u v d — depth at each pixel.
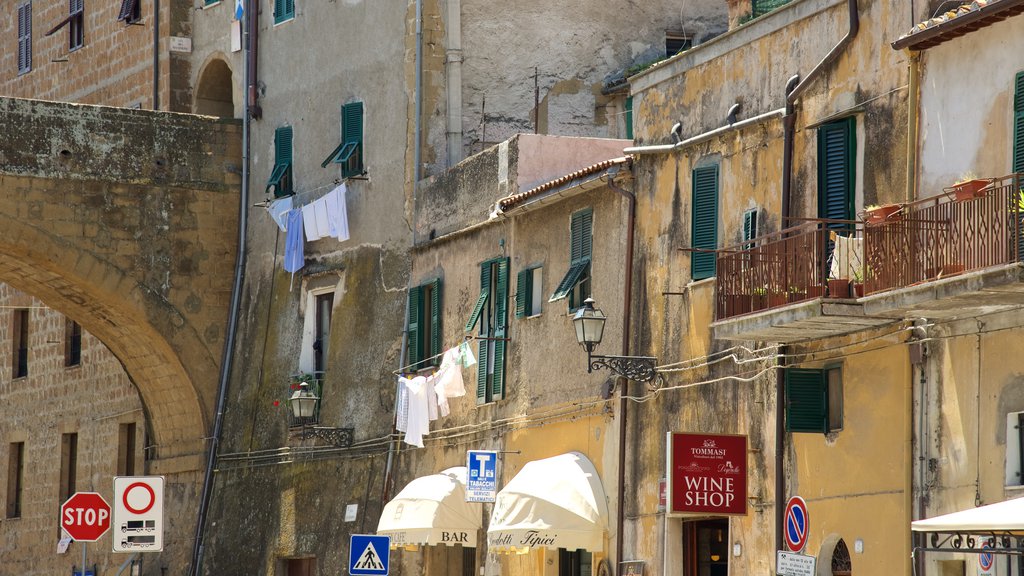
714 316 39.41
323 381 60.41
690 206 42.00
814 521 36.47
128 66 71.56
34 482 76.06
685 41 60.59
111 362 71.12
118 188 63.53
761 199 39.22
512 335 50.28
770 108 39.22
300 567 60.09
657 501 42.31
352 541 45.38
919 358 33.41
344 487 57.88
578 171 46.53
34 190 62.03
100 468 71.44
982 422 31.92
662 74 43.59
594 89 59.25
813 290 33.91
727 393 39.84
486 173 52.72
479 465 47.66
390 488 55.84
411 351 55.94
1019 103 31.20
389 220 58.25
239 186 65.44
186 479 65.94
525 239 50.03
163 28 69.50
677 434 38.12
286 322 62.41
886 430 34.38
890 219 32.03
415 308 55.97
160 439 67.88
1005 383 31.42
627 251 44.34
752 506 38.56
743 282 36.50
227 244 65.19
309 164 62.41
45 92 77.56
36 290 65.50
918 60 33.88
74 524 40.81
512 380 50.09
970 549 28.62
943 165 33.22
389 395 56.72
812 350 36.78
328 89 61.75
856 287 33.44
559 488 44.50
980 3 31.70
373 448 57.00
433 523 49.56
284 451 61.09
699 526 41.75
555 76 58.94
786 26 38.75
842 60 36.62
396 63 58.66
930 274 30.88
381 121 59.16
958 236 30.27
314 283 61.38
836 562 36.22
